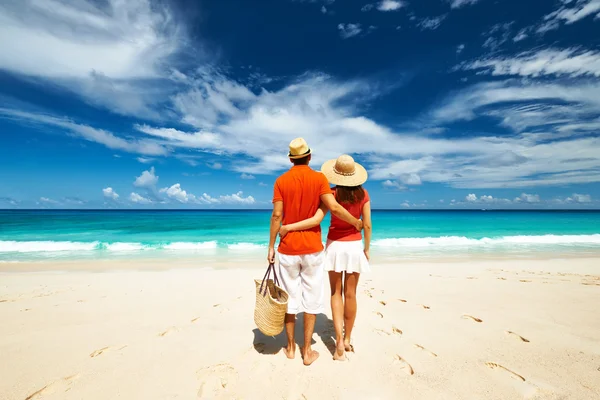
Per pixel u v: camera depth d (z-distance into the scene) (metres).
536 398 2.13
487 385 2.30
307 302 2.69
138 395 2.20
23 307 4.29
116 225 24.98
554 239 15.70
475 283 5.77
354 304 2.83
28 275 6.91
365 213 2.82
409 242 14.57
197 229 21.97
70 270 7.71
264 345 3.07
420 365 2.63
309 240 2.65
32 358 2.74
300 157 2.72
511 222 31.22
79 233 18.97
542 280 6.11
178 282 6.04
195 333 3.36
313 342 3.17
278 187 2.75
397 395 2.19
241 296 4.94
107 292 5.21
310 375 2.48
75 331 3.39
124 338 3.21
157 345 3.04
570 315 3.86
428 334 3.30
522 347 2.95
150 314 4.00
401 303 4.45
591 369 2.52
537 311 4.03
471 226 25.84
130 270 7.73
